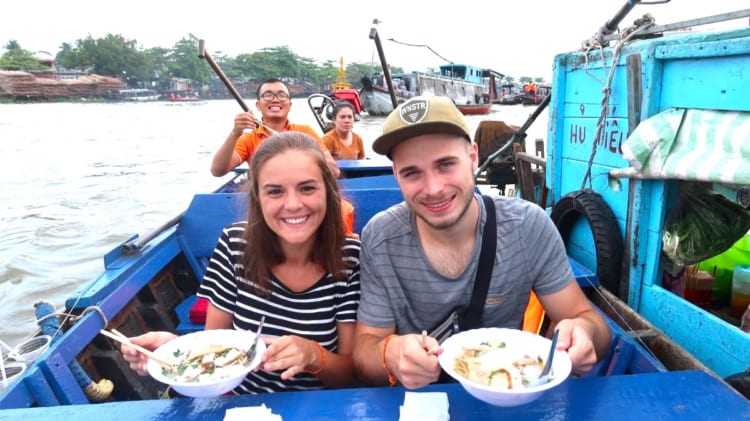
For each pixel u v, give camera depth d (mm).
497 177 5055
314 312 1696
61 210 8852
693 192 2145
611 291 2430
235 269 1749
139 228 7793
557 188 3078
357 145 6500
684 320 2049
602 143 2539
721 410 1192
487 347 1280
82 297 2312
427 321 1646
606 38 2570
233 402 1283
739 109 1726
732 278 2383
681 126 1936
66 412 1261
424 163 1411
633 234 2268
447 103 1416
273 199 1551
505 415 1205
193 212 3311
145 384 2488
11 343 4402
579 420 1180
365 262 1654
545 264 1602
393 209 1679
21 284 5570
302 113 28047
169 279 3209
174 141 19641
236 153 4375
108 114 37906
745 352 1757
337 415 1228
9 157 15109
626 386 1281
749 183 1626
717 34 1803
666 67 2053
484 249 1544
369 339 1581
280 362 1373
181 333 2820
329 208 1639
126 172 12719
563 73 2928
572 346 1256
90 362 2311
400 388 1319
